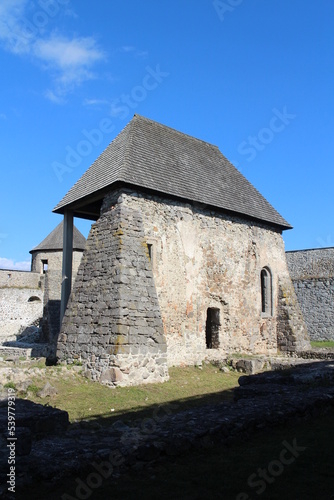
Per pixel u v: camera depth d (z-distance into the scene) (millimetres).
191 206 16625
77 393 10664
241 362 15297
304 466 4984
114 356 12031
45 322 24672
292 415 6789
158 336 13141
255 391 8406
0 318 36250
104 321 12852
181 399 10648
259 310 19125
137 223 14086
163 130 18484
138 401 10242
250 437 6016
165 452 5125
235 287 18062
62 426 6219
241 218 18859
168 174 16281
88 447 5020
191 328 15930
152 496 4234
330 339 28859
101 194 15148
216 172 19297
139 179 14703
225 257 17781
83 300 13961
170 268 15398
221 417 6129
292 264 32156
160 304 14875
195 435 5426
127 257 13305
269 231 20375
